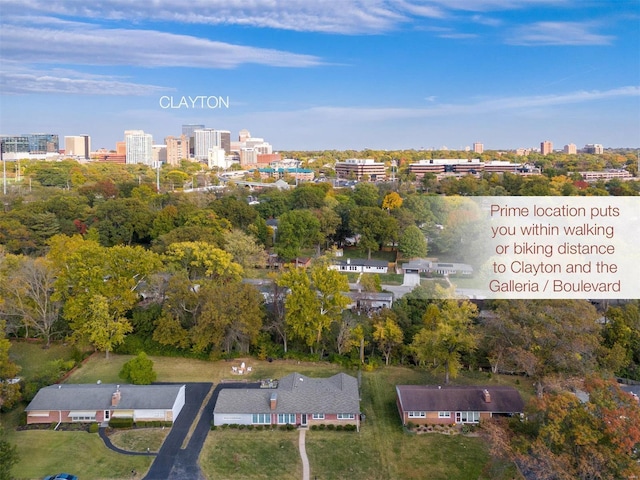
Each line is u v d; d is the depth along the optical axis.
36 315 75.31
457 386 60.72
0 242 110.94
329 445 52.94
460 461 50.22
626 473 36.78
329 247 139.12
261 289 89.94
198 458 50.22
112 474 47.44
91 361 71.31
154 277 76.94
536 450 40.09
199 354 72.94
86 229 129.62
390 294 93.19
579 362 58.38
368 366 70.19
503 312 67.62
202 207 150.75
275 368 70.38
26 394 58.84
